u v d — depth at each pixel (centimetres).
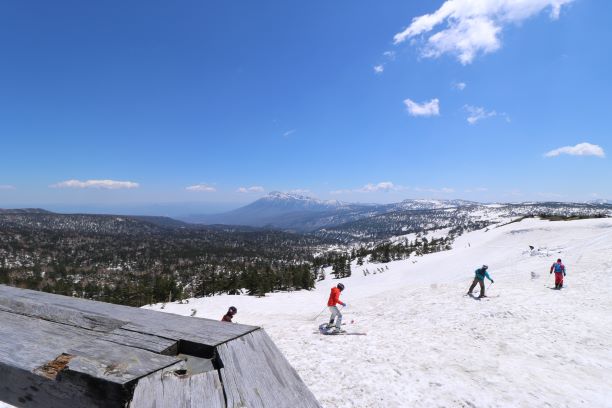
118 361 118
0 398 130
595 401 691
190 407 110
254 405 124
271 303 4062
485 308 1575
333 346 1072
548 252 3875
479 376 811
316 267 12638
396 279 5838
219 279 8619
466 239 10425
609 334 1150
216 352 133
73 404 113
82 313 173
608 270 2217
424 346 1065
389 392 714
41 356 129
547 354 989
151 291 7269
